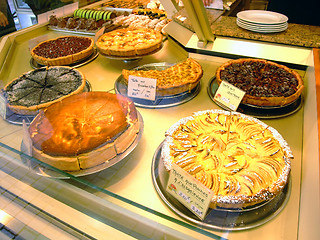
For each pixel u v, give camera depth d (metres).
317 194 0.39
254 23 0.84
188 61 0.89
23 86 0.82
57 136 0.58
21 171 0.64
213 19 0.99
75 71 0.89
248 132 0.61
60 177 0.54
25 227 0.58
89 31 1.20
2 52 0.98
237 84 0.74
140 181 0.55
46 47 1.04
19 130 0.67
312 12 1.26
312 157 0.48
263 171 0.52
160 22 1.21
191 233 0.46
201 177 0.51
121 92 0.80
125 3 1.51
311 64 0.74
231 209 0.47
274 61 0.83
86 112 0.66
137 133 0.64
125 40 0.99
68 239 0.55
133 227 0.51
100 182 0.55
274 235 0.45
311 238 0.36
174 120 0.71
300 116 0.69
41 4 1.22
